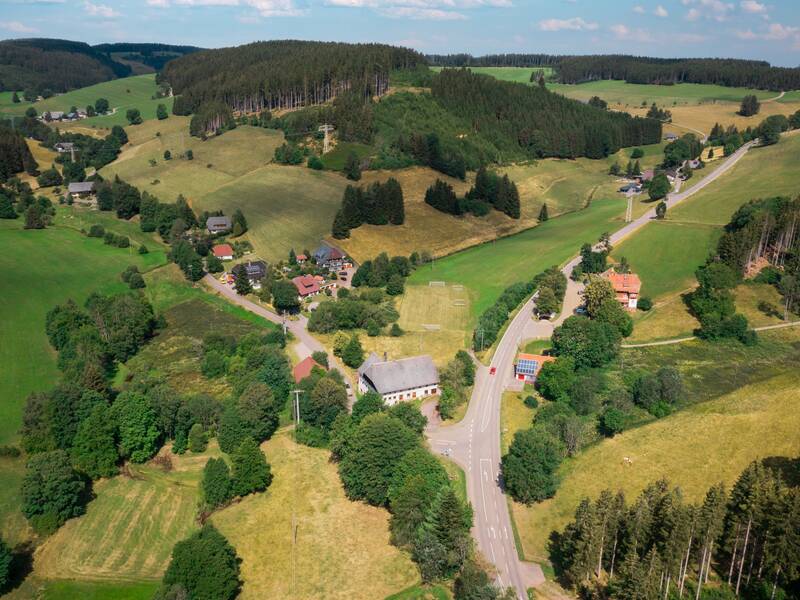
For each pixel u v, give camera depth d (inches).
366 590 3853.3
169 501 4707.2
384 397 5816.9
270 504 4630.9
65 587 3959.2
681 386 5428.2
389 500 4522.6
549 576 3848.4
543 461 4426.7
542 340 6939.0
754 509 3464.6
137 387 5821.9
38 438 5049.2
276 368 6023.6
